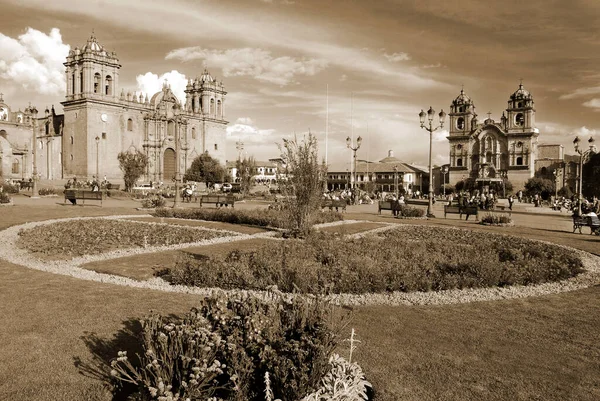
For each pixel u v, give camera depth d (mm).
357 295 9812
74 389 5207
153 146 93812
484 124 115438
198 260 13117
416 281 10375
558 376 6004
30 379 5422
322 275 10133
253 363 4809
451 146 120500
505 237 20406
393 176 120250
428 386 5625
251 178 73938
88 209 30172
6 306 8109
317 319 5543
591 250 17281
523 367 6242
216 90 109875
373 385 5594
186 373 4500
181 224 23031
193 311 5695
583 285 11312
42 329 6988
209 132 107875
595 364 6406
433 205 56062
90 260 13484
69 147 85250
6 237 17516
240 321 5266
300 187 18672
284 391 4586
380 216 32438
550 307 9203
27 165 88500
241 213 25156
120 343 6508
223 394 4844
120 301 8508
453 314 8562
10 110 98125
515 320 8273
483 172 113000
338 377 4992
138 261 13297
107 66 85500
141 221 23906
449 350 6750
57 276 10805
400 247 14305
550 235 22109
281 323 5441
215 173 95562
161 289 9938
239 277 10125
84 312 7812
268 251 12117
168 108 98250
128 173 62750
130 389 5312
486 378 5883
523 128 111125
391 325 7797
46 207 30469
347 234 20750
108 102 84562
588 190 108312
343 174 125125
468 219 32688
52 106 92375
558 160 112875
